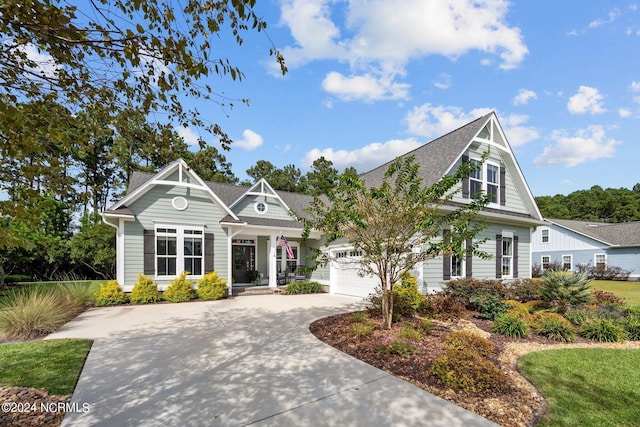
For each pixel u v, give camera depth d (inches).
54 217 662.5
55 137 95.3
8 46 90.2
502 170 520.1
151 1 104.1
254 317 333.7
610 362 203.3
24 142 80.2
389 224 238.1
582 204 1998.0
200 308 391.2
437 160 465.1
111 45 95.6
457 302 352.2
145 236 452.1
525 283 400.2
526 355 217.5
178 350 218.5
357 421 125.1
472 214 235.3
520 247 552.1
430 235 247.4
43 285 561.6
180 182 474.0
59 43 94.3
